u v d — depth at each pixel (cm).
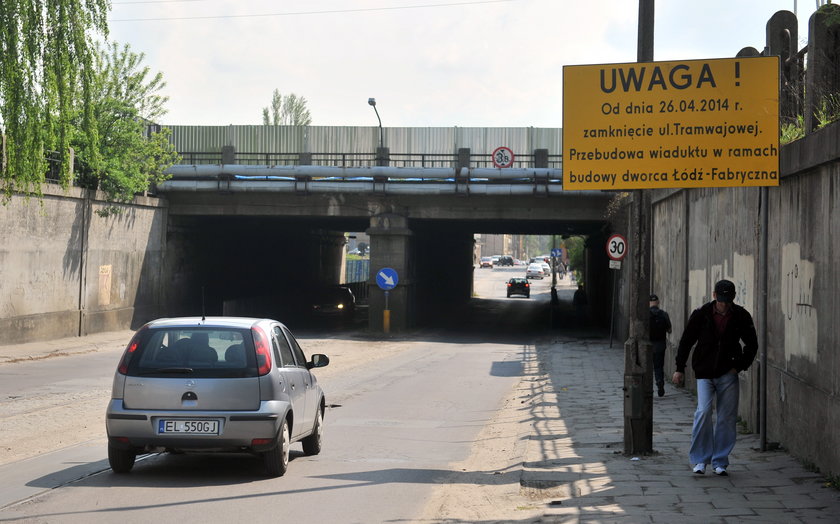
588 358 3281
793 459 1124
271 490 985
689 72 1149
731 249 1636
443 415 1789
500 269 16688
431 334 4806
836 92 1183
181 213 4738
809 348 1080
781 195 1238
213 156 5134
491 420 1719
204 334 1074
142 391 1043
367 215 4775
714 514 834
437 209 4766
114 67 4159
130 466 1088
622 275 4228
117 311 4088
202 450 1041
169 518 835
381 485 1027
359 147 5031
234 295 5731
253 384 1052
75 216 3681
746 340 1028
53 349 3192
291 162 5106
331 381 2489
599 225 5341
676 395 1998
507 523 820
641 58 1170
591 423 1596
